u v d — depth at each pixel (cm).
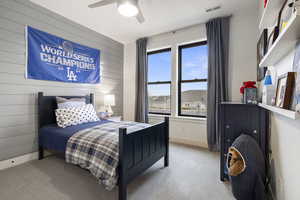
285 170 124
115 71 409
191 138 335
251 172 142
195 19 299
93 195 166
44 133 239
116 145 160
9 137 226
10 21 223
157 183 189
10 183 186
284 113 87
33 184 185
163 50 382
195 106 346
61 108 258
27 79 243
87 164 171
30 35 244
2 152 220
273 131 162
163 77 387
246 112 179
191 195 167
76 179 196
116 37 390
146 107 386
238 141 156
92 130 209
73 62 308
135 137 167
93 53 348
